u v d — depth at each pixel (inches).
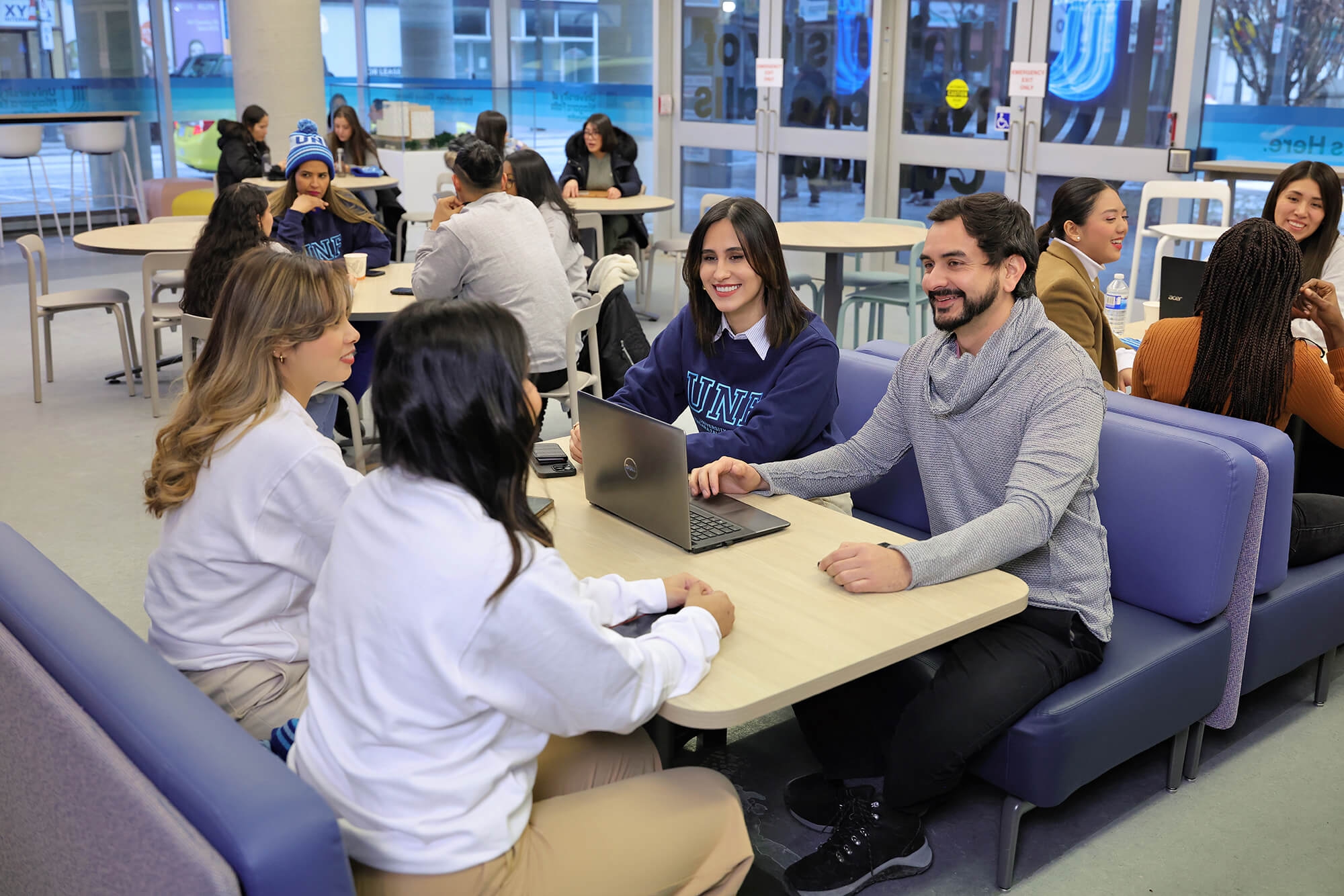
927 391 84.4
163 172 427.5
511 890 51.3
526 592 48.9
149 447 177.8
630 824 55.7
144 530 144.6
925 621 64.6
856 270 251.0
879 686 83.4
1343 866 81.7
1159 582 87.3
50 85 394.3
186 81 422.3
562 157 392.8
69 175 401.7
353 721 50.2
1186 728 87.7
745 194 341.1
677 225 365.4
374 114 371.2
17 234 394.0
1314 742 98.1
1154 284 204.7
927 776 75.3
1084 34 251.3
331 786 50.7
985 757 77.9
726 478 84.8
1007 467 81.0
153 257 185.8
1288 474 87.7
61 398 205.0
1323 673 103.0
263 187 273.6
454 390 48.7
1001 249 77.9
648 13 355.6
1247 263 88.4
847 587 68.5
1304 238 136.8
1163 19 238.4
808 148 318.0
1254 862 82.0
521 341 50.6
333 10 426.9
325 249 184.9
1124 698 79.1
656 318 267.4
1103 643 80.7
